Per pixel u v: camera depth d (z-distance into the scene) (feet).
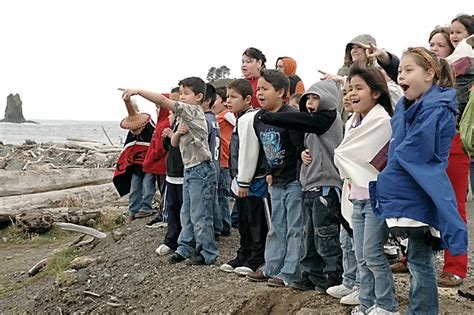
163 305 19.83
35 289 25.07
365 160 15.05
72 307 21.93
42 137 237.25
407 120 13.74
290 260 18.63
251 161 20.29
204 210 22.57
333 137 17.21
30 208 40.06
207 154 22.45
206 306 18.42
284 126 17.16
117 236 28.66
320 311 16.43
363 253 14.96
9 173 42.22
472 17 19.03
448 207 12.79
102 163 57.36
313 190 17.25
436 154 13.21
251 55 26.03
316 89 17.24
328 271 17.47
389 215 13.35
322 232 17.25
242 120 20.38
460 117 17.61
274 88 19.02
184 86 22.65
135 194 31.04
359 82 15.25
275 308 17.57
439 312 15.64
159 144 27.91
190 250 23.00
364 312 15.30
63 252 29.22
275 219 19.31
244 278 20.33
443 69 14.17
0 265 31.65
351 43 19.24
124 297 21.30
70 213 38.17
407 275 19.27
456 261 17.84
